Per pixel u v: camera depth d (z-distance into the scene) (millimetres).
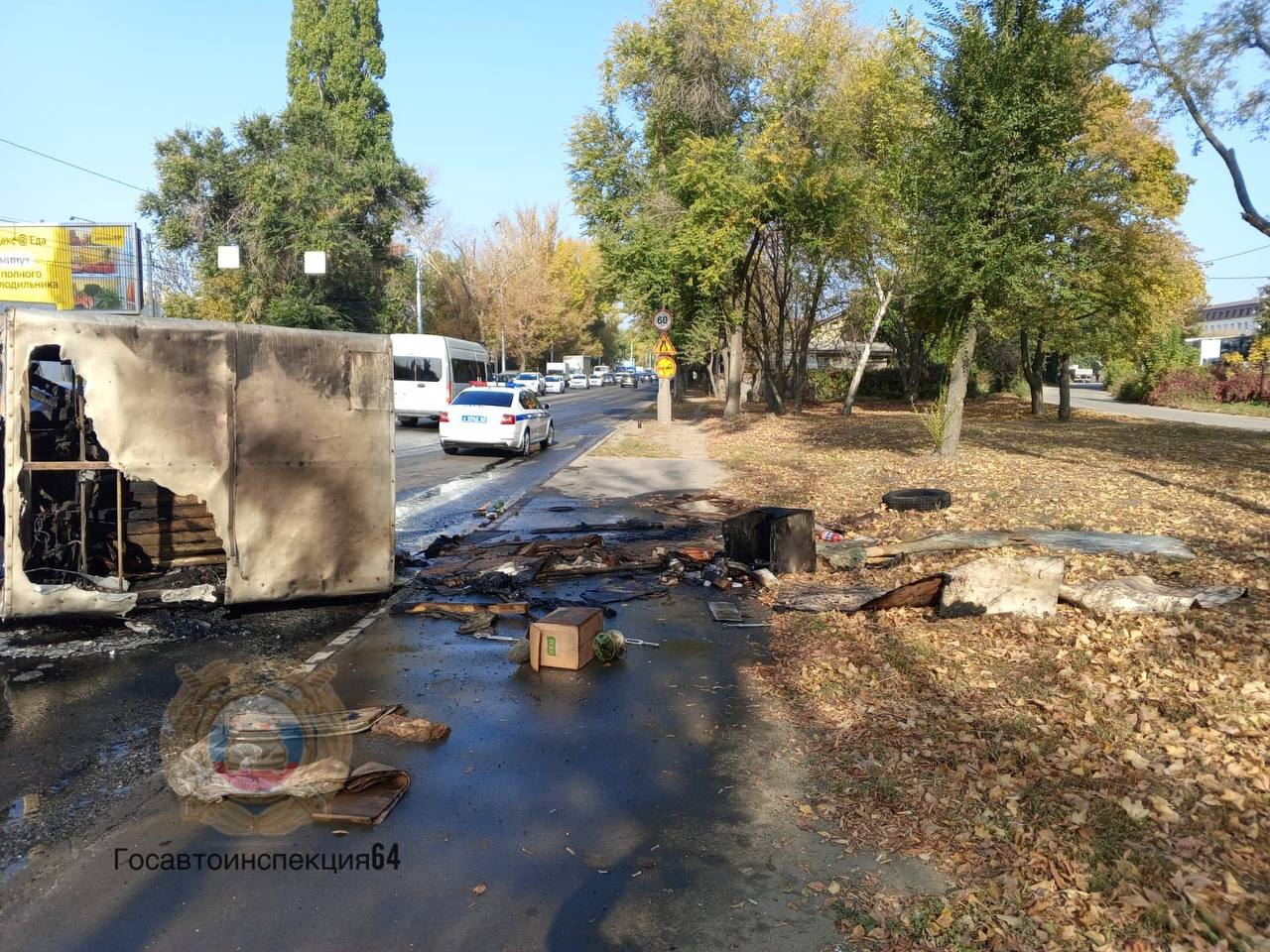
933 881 3328
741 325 30953
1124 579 7246
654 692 5352
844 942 2967
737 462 18000
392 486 7379
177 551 7773
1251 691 5035
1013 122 14391
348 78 44844
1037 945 2928
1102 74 17719
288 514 6957
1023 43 14609
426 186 42438
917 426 26344
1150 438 22453
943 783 4051
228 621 6781
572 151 29641
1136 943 2898
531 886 3287
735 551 8742
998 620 6656
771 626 6777
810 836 3660
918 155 15922
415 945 2938
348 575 7219
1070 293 15820
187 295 37719
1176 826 3652
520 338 69500
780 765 4340
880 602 6988
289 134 38719
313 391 6996
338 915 3092
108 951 2895
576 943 2957
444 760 4359
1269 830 3605
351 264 38906
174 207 37219
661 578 8203
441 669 5738
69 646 6160
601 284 32312
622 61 27797
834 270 32281
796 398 35438
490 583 7703
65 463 6375
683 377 72312
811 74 24953
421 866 3410
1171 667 5523
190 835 3625
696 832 3686
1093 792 3930
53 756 4402
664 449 21375
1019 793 3920
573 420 35656
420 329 43312
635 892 3256
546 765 4316
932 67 15883
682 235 25625
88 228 27719
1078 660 5684
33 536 6766
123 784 4086
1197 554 8695
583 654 5801
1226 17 15055
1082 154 18000
